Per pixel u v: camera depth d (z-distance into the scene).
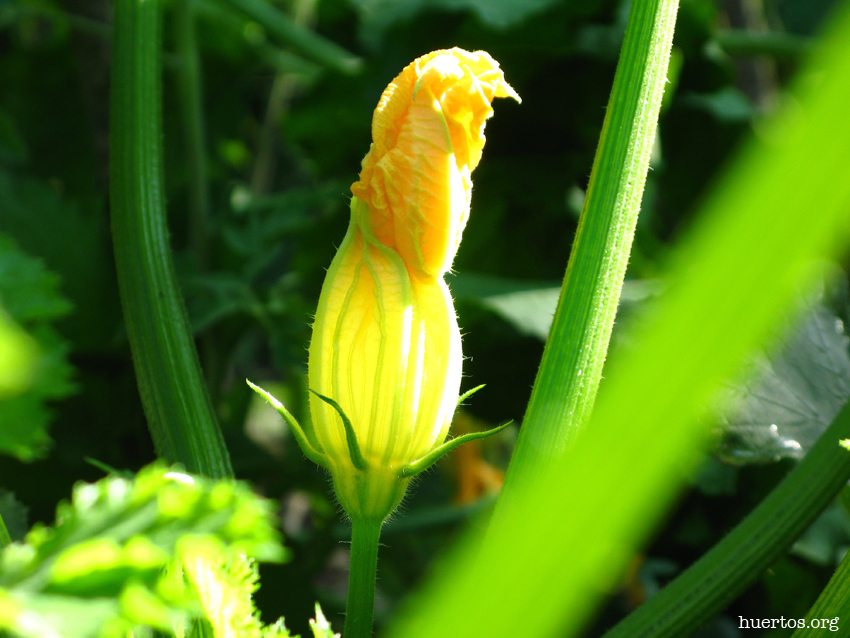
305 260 0.84
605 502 0.10
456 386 0.36
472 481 0.81
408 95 0.36
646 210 0.84
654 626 0.39
